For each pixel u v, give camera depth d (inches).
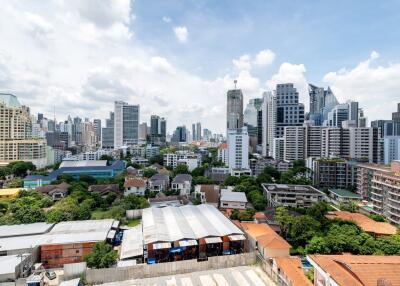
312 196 4158.5
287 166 6924.2
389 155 7130.9
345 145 6619.1
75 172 6195.9
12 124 7524.6
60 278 2110.0
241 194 4306.1
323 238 2532.0
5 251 2325.3
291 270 1951.3
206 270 2284.7
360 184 5007.4
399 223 3425.2
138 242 2650.1
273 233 2655.0
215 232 2593.5
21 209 3225.9
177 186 5137.8
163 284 2059.5
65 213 3260.3
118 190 4940.9
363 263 1542.8
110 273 2098.9
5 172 6092.5
